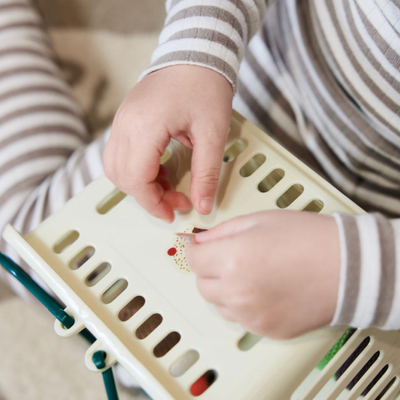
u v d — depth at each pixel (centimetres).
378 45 50
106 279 44
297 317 37
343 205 44
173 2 53
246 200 46
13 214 68
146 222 46
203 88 46
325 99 60
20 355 88
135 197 45
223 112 45
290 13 62
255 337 41
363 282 36
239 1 52
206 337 40
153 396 38
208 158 44
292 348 39
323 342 39
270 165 47
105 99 98
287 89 65
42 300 43
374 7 49
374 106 55
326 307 37
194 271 40
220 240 39
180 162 49
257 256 37
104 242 46
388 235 36
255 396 37
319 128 63
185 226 45
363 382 43
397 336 44
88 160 66
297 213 40
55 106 75
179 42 48
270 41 67
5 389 85
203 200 43
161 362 39
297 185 49
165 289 43
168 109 45
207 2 50
